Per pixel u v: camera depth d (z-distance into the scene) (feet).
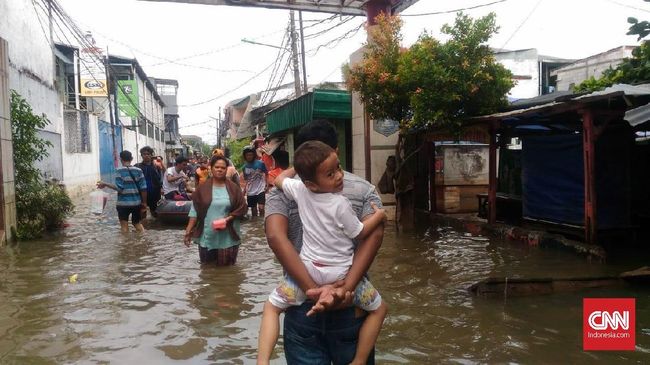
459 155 40.52
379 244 8.34
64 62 77.51
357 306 8.39
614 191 27.63
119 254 25.71
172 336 14.15
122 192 32.24
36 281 20.20
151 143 152.66
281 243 8.16
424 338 13.94
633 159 31.45
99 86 78.38
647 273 18.17
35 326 14.96
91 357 12.73
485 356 12.73
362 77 32.94
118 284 19.69
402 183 34.45
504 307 16.53
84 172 71.15
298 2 43.75
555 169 29.78
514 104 32.42
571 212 28.68
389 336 14.12
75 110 67.41
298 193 8.34
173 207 37.47
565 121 31.09
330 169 7.97
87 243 28.94
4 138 28.71
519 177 39.34
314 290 7.84
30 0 51.49
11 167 29.73
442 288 18.97
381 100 32.22
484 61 30.60
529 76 65.57
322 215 8.11
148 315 15.92
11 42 45.21
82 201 56.54
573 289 18.30
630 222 27.99
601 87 29.86
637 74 27.35
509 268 22.09
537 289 17.85
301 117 50.90
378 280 20.25
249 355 12.86
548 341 13.65
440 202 40.24
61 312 16.25
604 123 24.13
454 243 28.48
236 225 22.75
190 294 18.22
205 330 14.60
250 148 41.04
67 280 20.36
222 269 22.09
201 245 22.65
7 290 18.88
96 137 79.41
